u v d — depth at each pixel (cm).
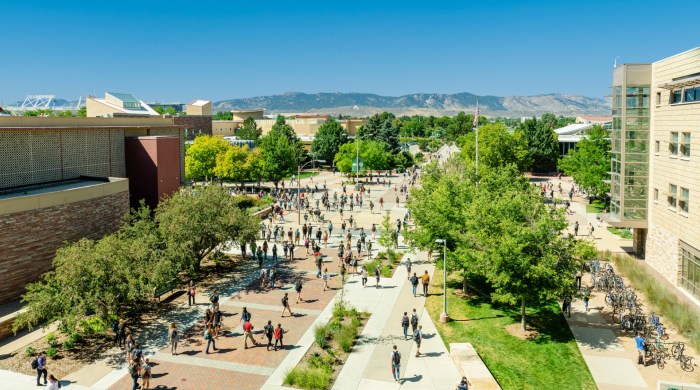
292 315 2972
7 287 2961
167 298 3228
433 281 3575
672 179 3519
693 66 3209
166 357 2438
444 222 3170
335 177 10331
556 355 2431
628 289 3322
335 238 4950
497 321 2845
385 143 11469
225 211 3669
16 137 3591
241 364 2367
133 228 3219
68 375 2261
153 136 4741
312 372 2231
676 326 2742
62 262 2612
